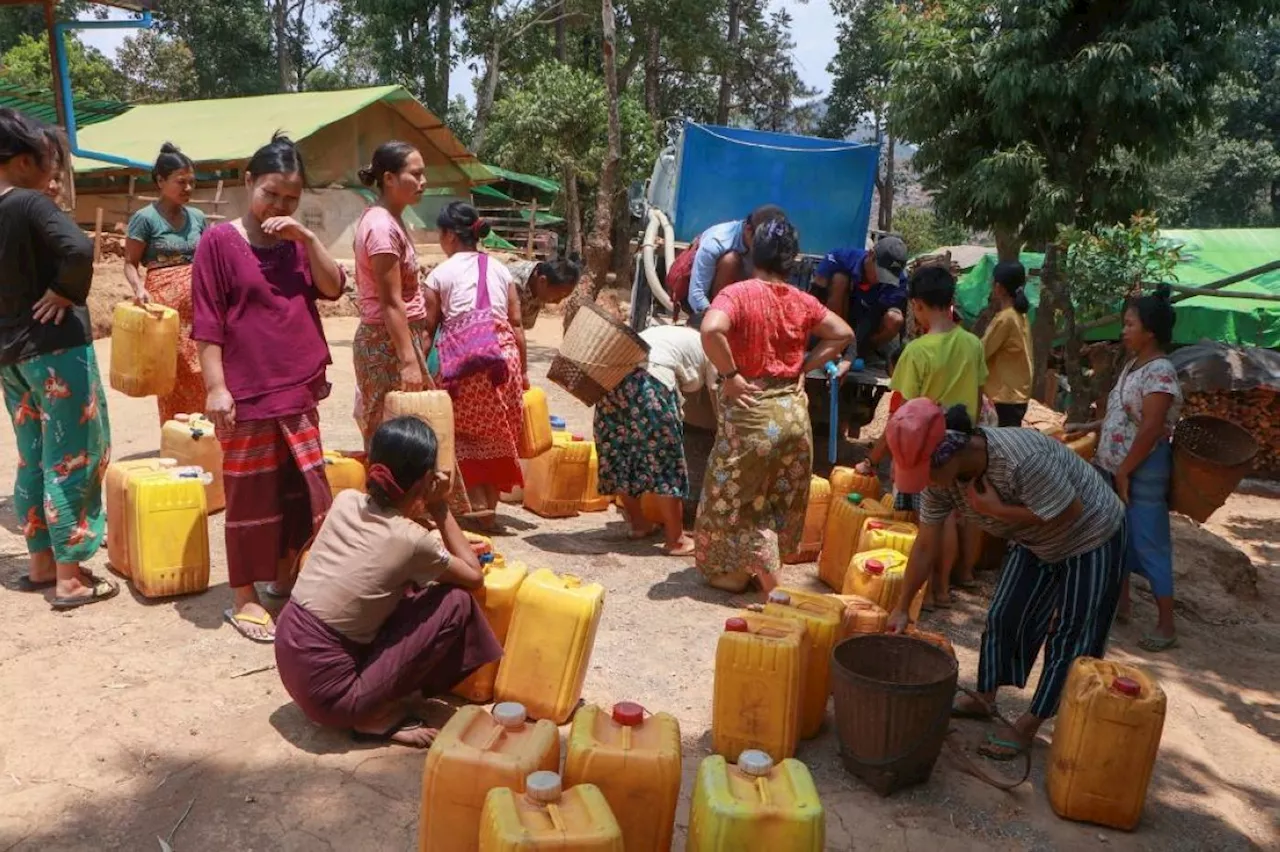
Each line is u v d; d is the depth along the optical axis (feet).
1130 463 17.67
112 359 19.52
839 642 12.62
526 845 8.04
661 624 16.56
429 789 9.39
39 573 16.30
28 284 14.70
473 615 12.36
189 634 14.92
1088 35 48.75
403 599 12.35
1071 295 31.68
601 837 8.19
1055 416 37.27
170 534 15.87
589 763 9.57
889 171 140.15
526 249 97.14
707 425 23.08
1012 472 12.16
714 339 16.07
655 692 14.28
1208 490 17.83
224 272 14.02
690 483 23.16
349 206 74.28
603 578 18.56
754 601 17.78
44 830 10.28
